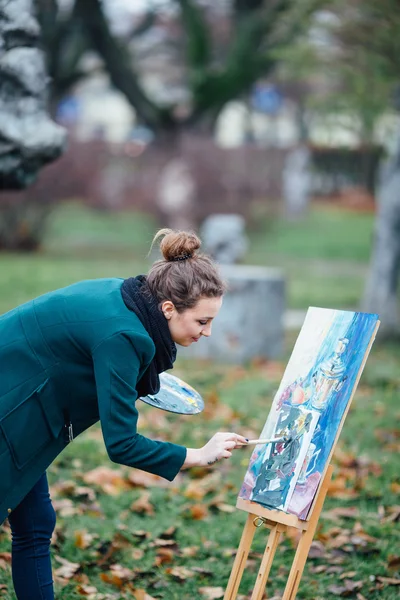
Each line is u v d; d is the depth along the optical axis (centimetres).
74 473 587
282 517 337
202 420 740
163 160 2270
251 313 1016
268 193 2309
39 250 2141
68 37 2242
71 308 319
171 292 315
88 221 2688
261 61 2269
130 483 575
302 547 334
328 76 1444
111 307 316
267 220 2362
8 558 452
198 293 314
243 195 2306
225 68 2300
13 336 323
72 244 2295
